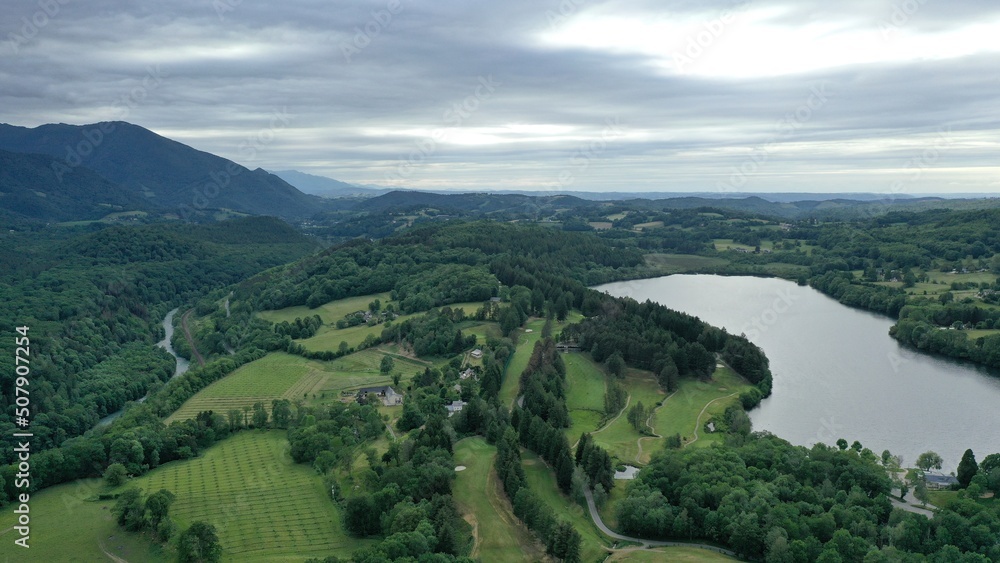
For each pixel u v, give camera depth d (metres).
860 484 134.12
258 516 134.88
